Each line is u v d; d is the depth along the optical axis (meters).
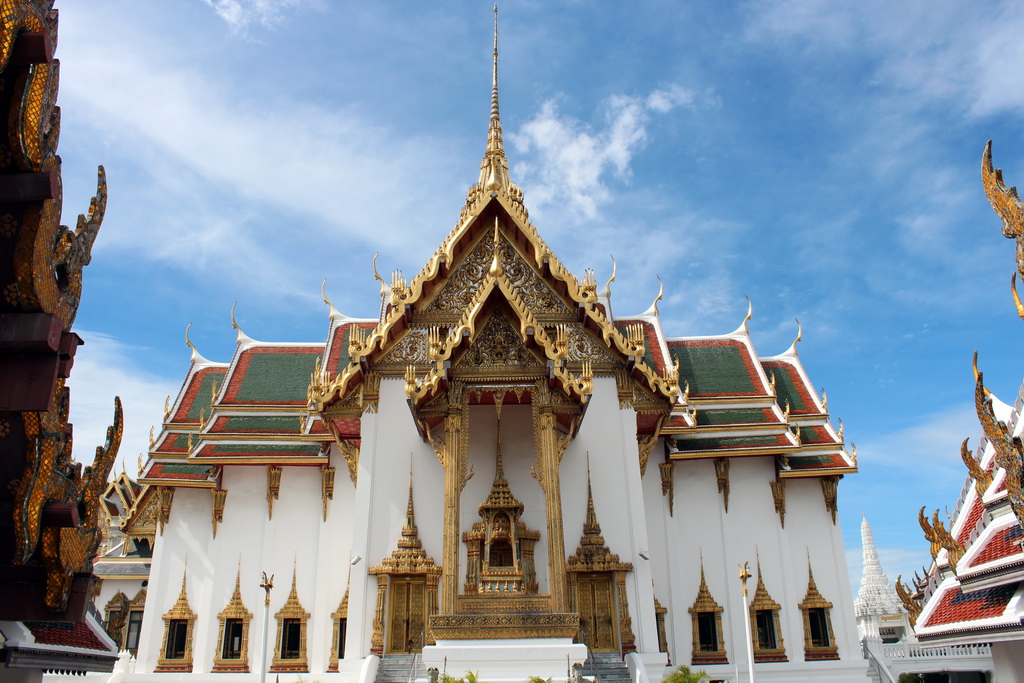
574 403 16.44
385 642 17.09
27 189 5.95
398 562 17.44
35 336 5.96
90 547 7.11
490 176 21.78
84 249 6.84
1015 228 8.59
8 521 6.48
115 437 7.41
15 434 6.31
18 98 5.84
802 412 26.55
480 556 17.20
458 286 19.89
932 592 12.23
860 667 22.19
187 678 21.33
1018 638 9.02
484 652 14.34
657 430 20.33
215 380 27.70
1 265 5.95
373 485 18.19
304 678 21.25
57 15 6.12
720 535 23.52
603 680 16.06
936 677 24.72
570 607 17.64
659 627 22.36
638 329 19.67
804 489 24.30
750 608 22.75
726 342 28.91
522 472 18.30
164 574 22.78
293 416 25.16
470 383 16.55
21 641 7.70
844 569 23.33
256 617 22.23
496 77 23.70
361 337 19.39
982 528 10.30
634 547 18.14
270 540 22.97
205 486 23.39
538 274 20.30
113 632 9.88
